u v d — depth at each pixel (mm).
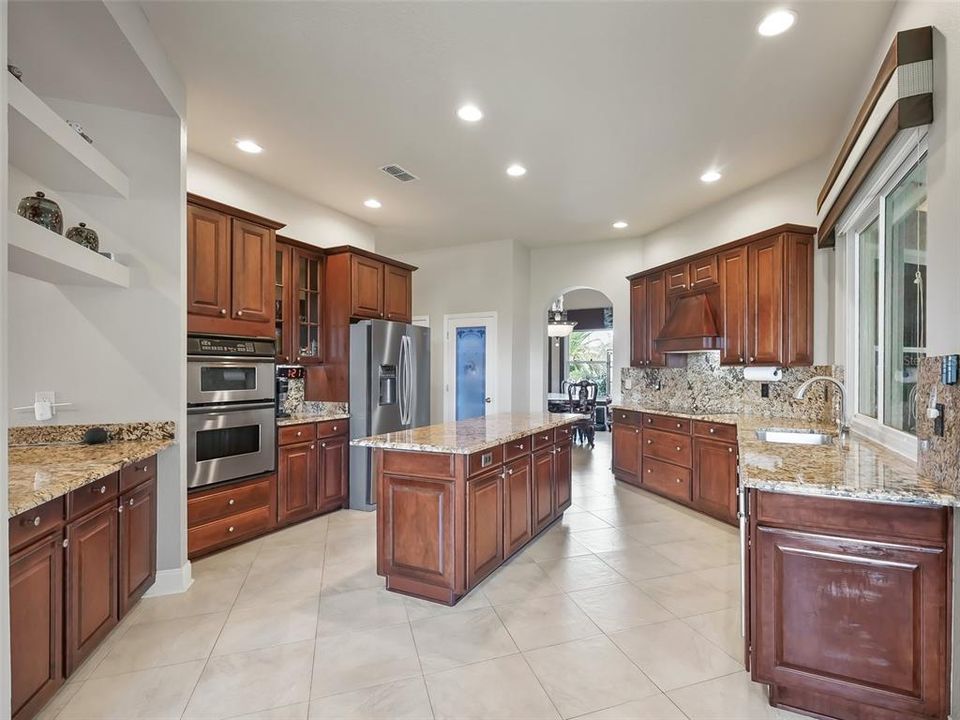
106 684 1875
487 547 2693
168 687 1858
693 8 2156
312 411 4527
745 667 1909
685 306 4539
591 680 1910
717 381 4676
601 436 8938
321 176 4039
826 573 1641
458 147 3525
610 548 3330
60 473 1875
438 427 3287
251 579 2830
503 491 2871
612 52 2463
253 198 4039
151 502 2539
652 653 2092
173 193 2650
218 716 1706
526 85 2762
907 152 2014
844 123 3152
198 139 3387
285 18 2217
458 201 4648
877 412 2646
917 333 2158
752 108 3002
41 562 1651
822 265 3637
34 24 1939
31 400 2475
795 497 1681
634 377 5766
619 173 3986
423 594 2598
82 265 2154
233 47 2422
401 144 3475
